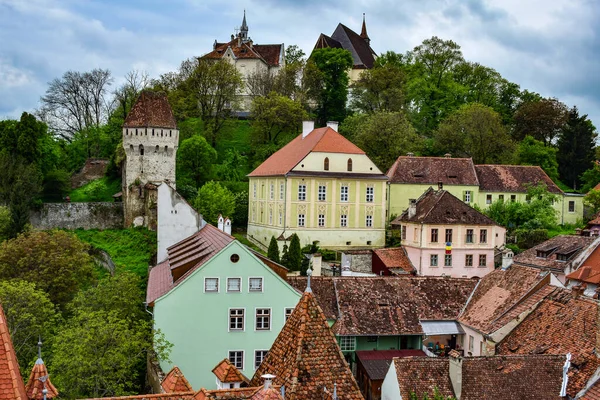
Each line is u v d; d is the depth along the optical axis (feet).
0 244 226.79
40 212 301.02
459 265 267.39
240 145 439.63
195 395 65.62
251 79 490.08
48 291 192.44
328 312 169.58
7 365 52.75
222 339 148.97
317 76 475.31
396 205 330.54
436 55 504.84
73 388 123.44
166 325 146.61
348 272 220.23
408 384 119.14
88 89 429.79
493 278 181.06
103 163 366.22
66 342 128.98
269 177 318.24
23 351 145.89
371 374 153.79
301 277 177.17
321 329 63.87
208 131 428.56
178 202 228.84
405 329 168.86
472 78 514.27
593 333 129.49
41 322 151.33
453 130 411.13
